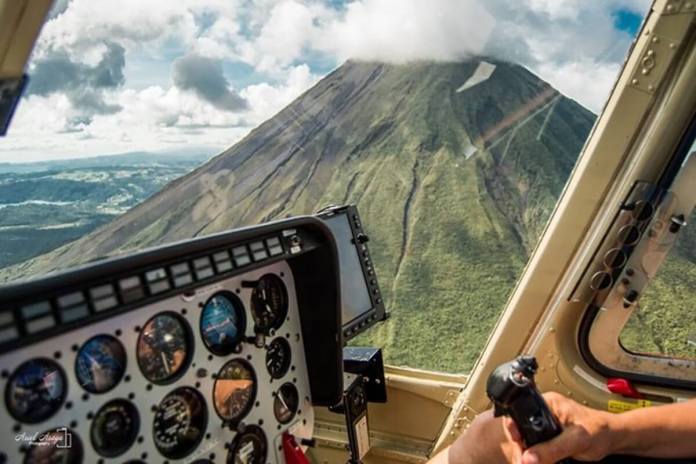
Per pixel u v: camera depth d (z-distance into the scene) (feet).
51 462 3.51
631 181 5.54
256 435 5.08
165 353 4.18
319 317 5.53
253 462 5.10
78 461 3.64
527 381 3.04
